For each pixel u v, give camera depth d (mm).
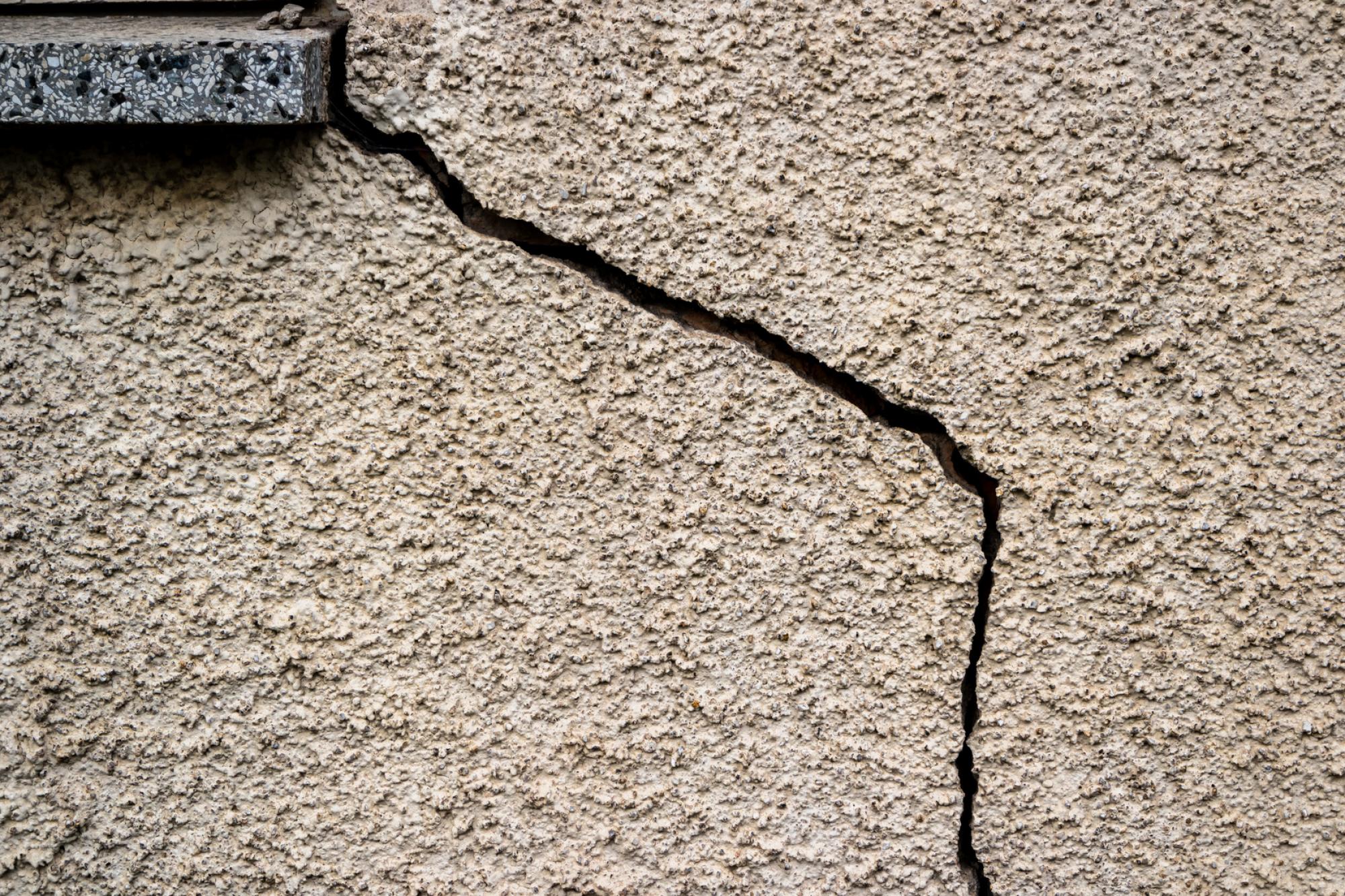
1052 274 1312
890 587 1330
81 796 1340
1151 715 1333
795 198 1311
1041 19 1294
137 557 1329
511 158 1306
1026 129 1302
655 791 1345
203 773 1341
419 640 1338
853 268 1313
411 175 1305
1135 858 1341
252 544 1330
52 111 1255
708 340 1318
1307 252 1307
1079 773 1339
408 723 1340
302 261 1311
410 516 1330
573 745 1344
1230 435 1317
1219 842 1338
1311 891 1336
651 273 1315
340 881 1346
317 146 1298
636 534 1332
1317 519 1320
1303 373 1312
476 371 1320
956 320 1315
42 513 1325
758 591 1333
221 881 1344
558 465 1327
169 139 1298
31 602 1330
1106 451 1321
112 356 1316
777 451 1325
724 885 1344
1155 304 1312
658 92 1303
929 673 1334
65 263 1309
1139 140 1301
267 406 1321
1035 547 1326
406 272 1312
